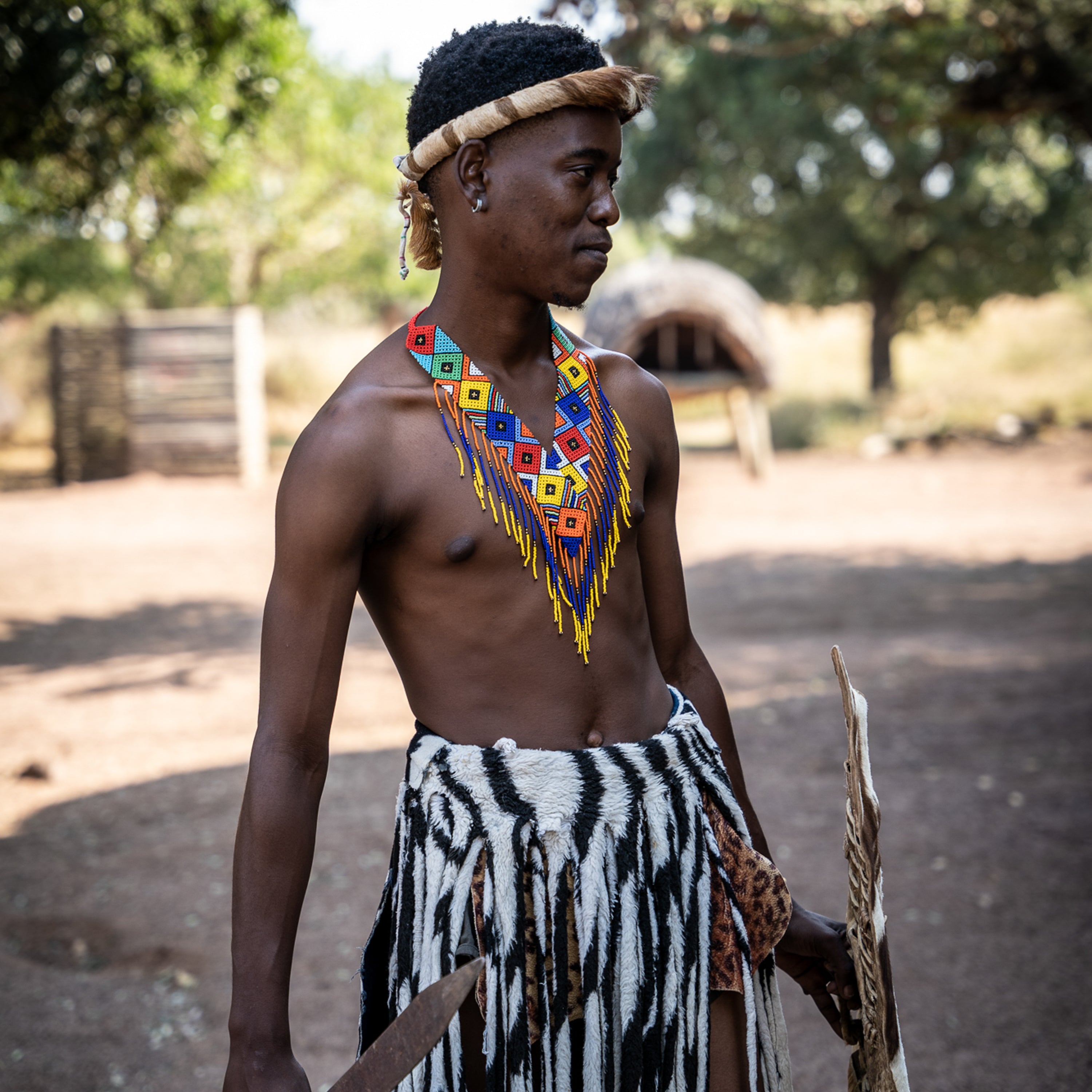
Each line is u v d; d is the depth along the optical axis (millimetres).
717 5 7016
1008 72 8062
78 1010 3170
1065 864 3959
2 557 11547
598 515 1384
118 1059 2930
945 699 6000
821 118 18484
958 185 18938
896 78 9211
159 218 8281
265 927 1271
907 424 19438
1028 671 6422
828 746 5348
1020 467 15539
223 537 12602
